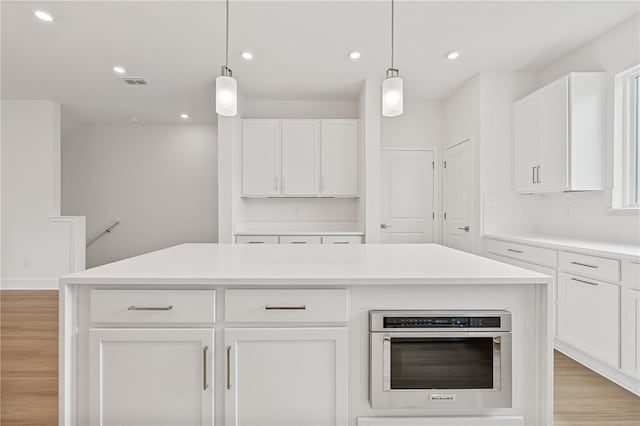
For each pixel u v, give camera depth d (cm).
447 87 424
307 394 127
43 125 465
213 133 601
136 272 132
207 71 365
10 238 471
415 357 127
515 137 364
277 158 439
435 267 143
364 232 398
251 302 126
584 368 245
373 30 283
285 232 402
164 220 600
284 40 299
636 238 262
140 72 369
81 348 127
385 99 197
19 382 225
